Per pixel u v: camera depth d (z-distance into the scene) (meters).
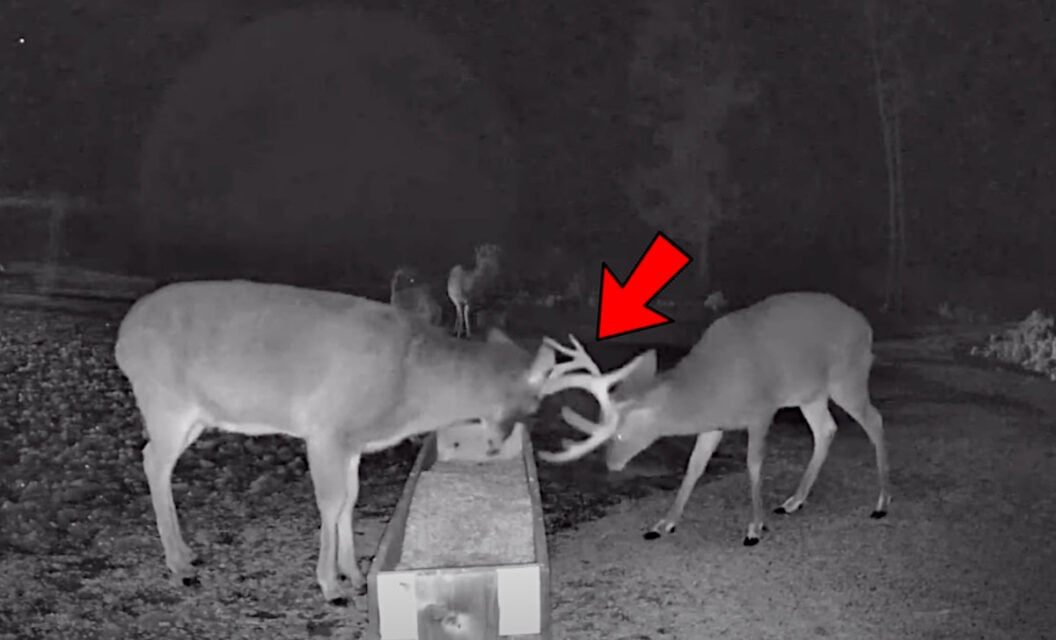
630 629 4.88
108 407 8.95
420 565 4.72
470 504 5.51
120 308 14.75
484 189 23.83
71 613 4.95
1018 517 6.46
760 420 6.05
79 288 17.11
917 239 19.67
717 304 16.34
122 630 4.79
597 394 5.68
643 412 5.80
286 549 5.81
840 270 19.22
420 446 8.06
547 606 4.24
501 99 24.38
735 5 22.03
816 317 6.30
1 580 5.30
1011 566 5.63
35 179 24.64
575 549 5.98
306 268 20.70
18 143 24.91
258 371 4.95
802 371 6.20
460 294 11.89
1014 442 8.28
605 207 22.33
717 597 5.25
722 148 21.83
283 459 7.61
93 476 7.05
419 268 20.02
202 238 23.25
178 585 5.30
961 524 6.33
